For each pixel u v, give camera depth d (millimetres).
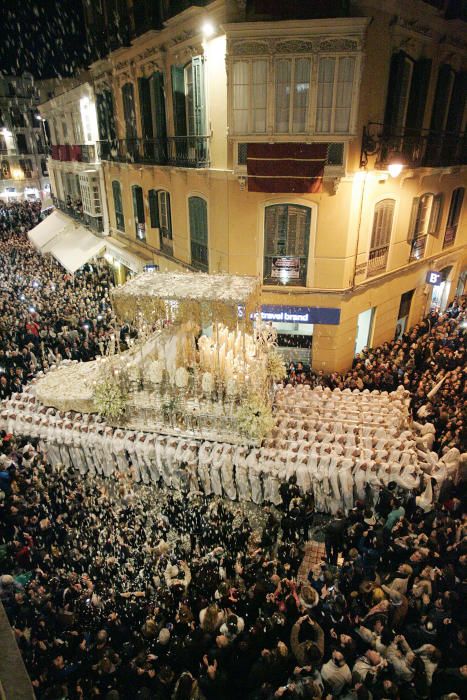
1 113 52250
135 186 20797
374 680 6566
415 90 14945
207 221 15961
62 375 13422
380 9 12578
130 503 10641
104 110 22031
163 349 12094
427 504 9906
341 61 12391
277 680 6988
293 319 15711
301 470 10391
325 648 7414
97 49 21422
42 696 6320
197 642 7164
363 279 15781
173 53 15641
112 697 6230
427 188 17344
